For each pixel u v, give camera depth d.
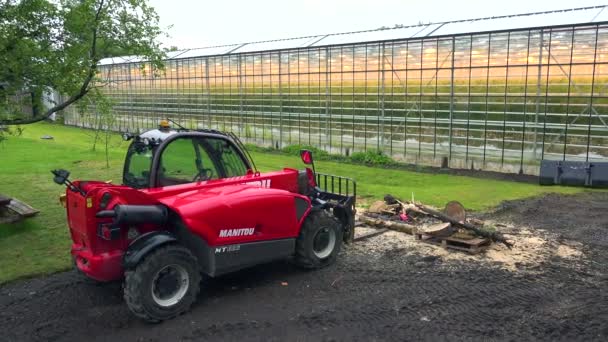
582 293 6.03
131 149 6.44
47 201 11.10
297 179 7.27
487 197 11.74
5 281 6.58
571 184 13.37
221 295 6.05
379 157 18.14
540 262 7.13
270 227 6.17
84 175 14.42
